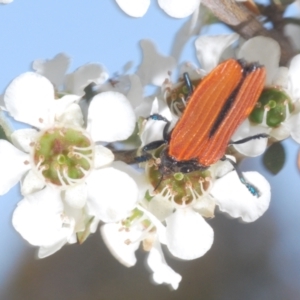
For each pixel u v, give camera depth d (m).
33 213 0.09
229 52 0.10
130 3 0.09
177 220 0.09
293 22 0.10
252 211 0.09
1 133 0.09
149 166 0.09
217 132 0.09
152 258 0.09
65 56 0.09
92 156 0.09
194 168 0.09
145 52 0.10
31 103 0.09
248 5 0.10
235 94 0.09
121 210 0.09
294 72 0.09
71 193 0.09
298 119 0.09
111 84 0.10
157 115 0.09
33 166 0.09
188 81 0.09
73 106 0.09
